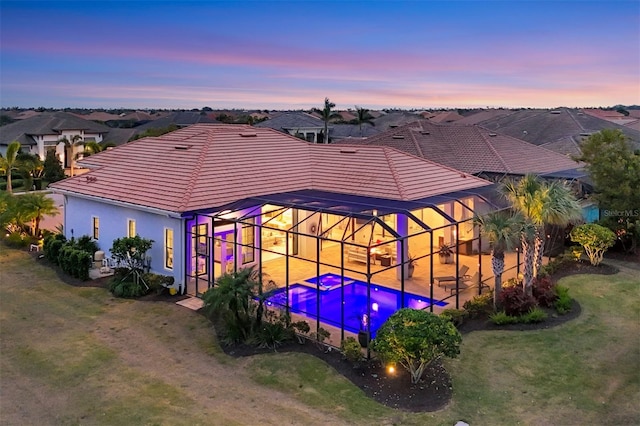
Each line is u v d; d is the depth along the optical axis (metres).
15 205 34.22
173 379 16.08
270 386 15.62
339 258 31.48
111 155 35.97
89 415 13.98
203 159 30.39
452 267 29.31
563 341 18.80
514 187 23.31
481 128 48.06
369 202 26.45
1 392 15.31
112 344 18.77
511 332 19.67
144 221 26.34
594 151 33.22
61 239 30.53
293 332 18.98
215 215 24.09
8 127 80.81
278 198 27.47
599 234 28.06
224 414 13.97
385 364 16.53
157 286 24.11
